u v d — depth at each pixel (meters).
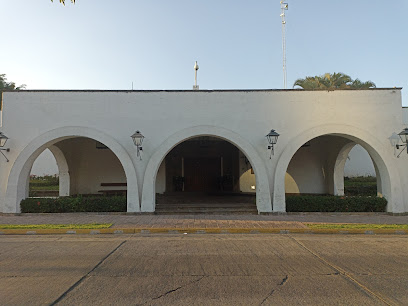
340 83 22.81
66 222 9.72
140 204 11.16
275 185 11.16
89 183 15.87
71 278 4.95
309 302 4.04
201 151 17.03
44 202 11.14
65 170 15.12
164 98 11.52
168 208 11.63
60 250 6.81
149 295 4.27
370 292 4.39
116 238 8.09
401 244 7.46
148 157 11.34
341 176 15.00
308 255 6.42
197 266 5.62
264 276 5.07
